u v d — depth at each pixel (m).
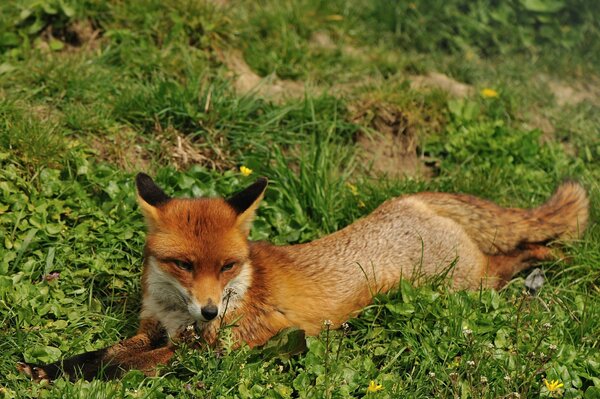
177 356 6.04
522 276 7.97
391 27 12.27
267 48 10.98
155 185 6.35
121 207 7.80
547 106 11.27
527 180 9.58
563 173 9.70
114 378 5.97
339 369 6.12
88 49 10.07
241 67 10.61
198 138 9.20
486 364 6.20
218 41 10.58
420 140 10.15
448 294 6.87
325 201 8.58
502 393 5.96
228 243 6.07
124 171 8.52
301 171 8.77
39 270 7.04
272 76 10.34
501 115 10.73
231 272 6.14
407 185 9.13
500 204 9.09
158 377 5.95
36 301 6.69
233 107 9.37
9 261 7.07
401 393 5.91
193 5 10.58
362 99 10.34
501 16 12.84
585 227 8.20
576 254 7.97
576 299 7.26
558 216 8.05
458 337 6.51
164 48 10.22
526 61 12.32
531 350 6.35
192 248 5.98
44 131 8.27
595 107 11.44
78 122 8.73
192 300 5.95
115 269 7.26
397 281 7.11
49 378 6.01
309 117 9.76
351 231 7.32
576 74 12.20
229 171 8.66
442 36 12.30
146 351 6.39
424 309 6.72
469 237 7.67
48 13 10.04
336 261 6.99
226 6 11.34
